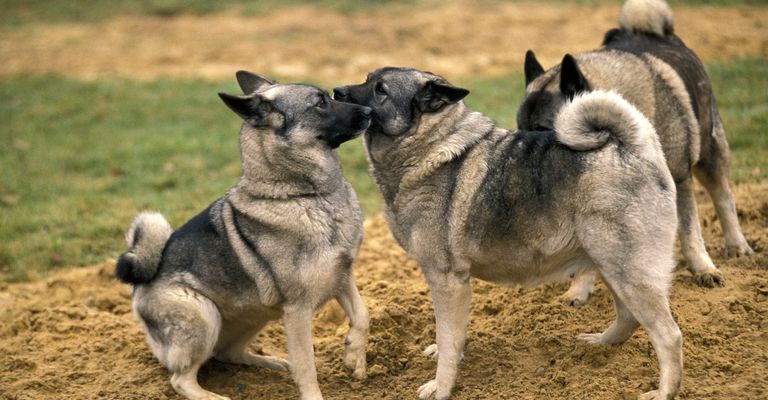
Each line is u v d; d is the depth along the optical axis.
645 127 6.29
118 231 12.44
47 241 12.09
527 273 6.80
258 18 26.27
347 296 7.50
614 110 6.23
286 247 7.01
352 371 7.54
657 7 9.16
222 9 27.53
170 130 17.72
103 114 19.03
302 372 7.06
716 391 6.37
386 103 6.96
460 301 6.82
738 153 12.35
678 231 8.33
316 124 7.08
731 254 8.97
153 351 7.62
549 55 20.88
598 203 6.20
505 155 6.67
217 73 21.41
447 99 6.74
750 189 10.71
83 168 15.91
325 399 7.27
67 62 23.19
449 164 6.78
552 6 25.62
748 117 13.74
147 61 22.89
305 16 26.17
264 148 7.12
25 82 21.47
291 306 7.10
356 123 7.04
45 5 29.33
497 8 25.80
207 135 17.30
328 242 7.08
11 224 12.84
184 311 7.22
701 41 20.11
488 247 6.68
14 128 18.28
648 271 6.14
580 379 6.88
